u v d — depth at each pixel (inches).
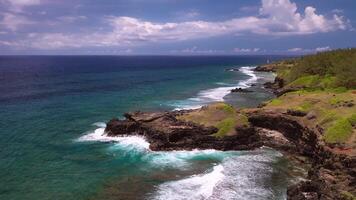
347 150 1435.8
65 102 3371.1
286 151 1872.5
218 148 1879.9
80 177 1528.1
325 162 1449.3
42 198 1316.4
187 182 1466.5
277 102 2365.9
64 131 2272.4
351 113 1758.1
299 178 1518.2
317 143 1605.6
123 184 1451.8
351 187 1302.9
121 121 2190.0
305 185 1348.4
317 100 2148.1
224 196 1336.1
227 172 1582.2
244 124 1977.1
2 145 1968.5
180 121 2053.4
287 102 2310.5
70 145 1982.0
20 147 1941.4
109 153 1840.6
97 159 1756.9
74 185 1441.9
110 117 2694.4
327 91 2598.4
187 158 1763.0
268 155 1818.4
